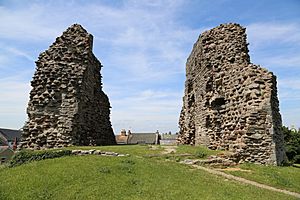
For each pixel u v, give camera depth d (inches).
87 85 778.2
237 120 661.3
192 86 970.1
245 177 495.2
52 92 713.0
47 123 697.0
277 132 634.2
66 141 685.9
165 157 591.8
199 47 855.1
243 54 744.3
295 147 1390.3
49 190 379.6
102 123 914.1
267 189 432.1
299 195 424.5
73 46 754.2
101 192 366.9
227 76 728.3
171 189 379.2
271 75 634.8
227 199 356.5
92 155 571.2
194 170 503.8
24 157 555.2
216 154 624.1
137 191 370.9
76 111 709.3
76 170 444.8
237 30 766.5
